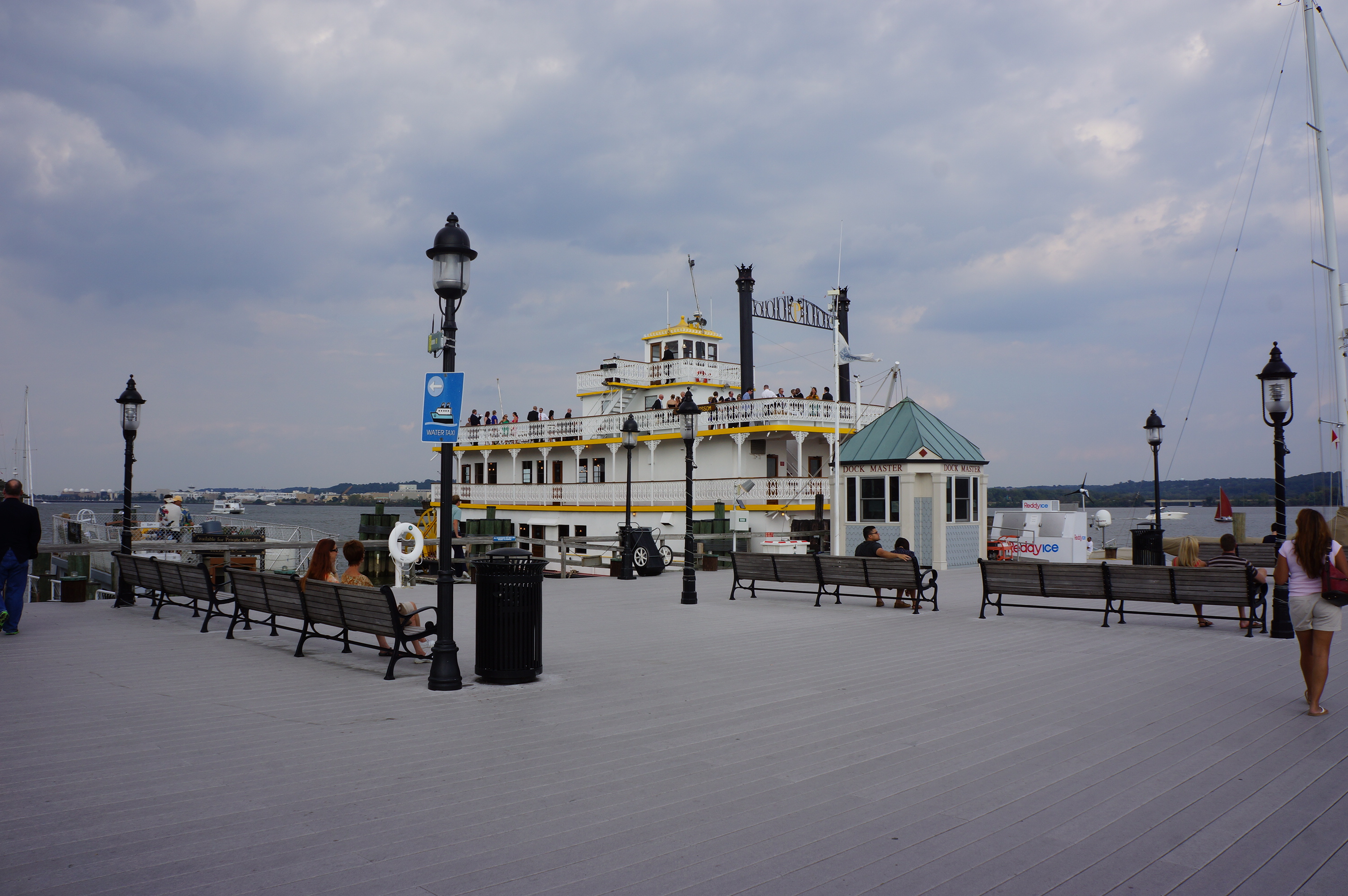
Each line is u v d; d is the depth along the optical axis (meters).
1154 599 14.13
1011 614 16.23
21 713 8.12
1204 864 4.76
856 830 5.24
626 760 6.69
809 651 11.95
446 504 9.46
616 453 40.78
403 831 5.17
